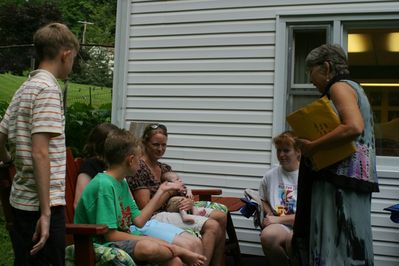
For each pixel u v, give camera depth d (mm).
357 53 4203
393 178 4008
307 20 4266
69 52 2359
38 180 2162
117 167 2789
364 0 4109
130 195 2951
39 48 2334
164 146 3574
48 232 2180
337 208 2496
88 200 2689
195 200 3939
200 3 4609
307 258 2742
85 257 2438
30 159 2236
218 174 4516
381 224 4031
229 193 4473
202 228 3260
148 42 4797
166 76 4723
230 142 4484
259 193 3846
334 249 2500
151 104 4773
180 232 3039
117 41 4891
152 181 3473
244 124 4441
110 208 2656
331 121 2463
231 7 4504
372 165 2549
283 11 4332
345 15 4160
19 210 2270
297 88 4320
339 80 2576
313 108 2504
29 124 2234
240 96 4461
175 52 4695
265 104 4379
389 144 4051
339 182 2488
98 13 20016
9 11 13023
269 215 3627
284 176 3715
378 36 4141
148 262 2629
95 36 19328
